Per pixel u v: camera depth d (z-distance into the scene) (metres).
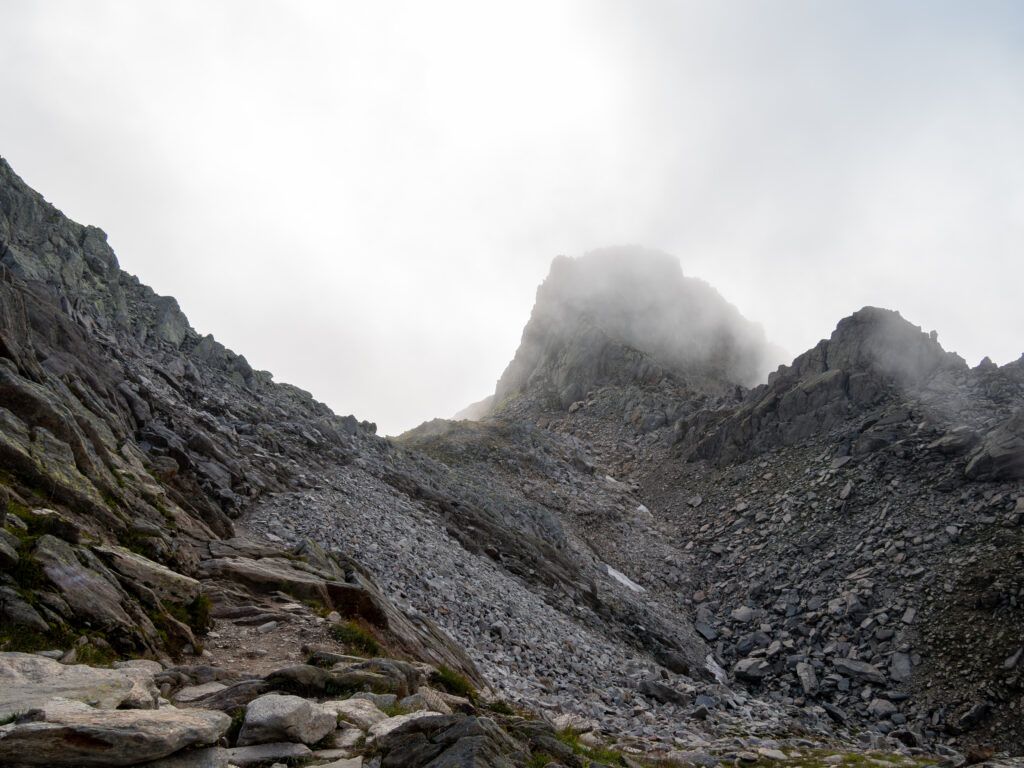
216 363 54.44
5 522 12.33
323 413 62.84
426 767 8.38
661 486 87.38
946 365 79.81
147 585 14.66
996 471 55.84
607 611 48.75
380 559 31.11
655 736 21.86
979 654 41.00
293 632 16.27
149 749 7.58
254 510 30.66
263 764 8.62
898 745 31.23
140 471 22.83
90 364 29.61
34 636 10.54
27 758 6.86
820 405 81.56
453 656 22.95
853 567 54.34
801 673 44.59
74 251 46.97
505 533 53.06
